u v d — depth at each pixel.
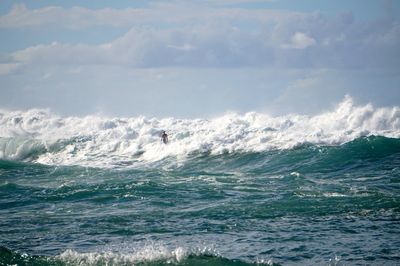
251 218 45.31
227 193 55.59
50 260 34.81
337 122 90.62
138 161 84.75
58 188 59.69
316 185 58.34
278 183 60.41
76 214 48.78
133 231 42.34
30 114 114.19
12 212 50.53
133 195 55.47
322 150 75.38
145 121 99.94
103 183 61.75
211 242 38.91
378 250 36.56
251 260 35.03
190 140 87.44
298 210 47.47
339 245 37.69
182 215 46.94
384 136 76.88
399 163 69.12
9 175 73.38
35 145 96.44
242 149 81.75
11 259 35.12
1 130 107.19
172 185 60.22
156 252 35.84
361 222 43.31
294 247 37.44
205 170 75.25
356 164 70.19
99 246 38.62
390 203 48.72
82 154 91.38
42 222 46.06
